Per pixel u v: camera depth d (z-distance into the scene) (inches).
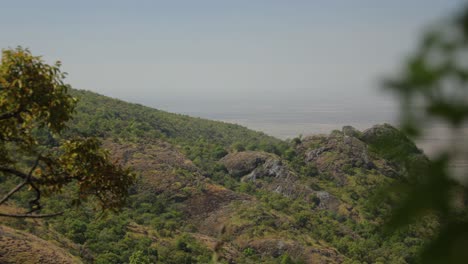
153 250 1748.3
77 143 350.9
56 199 1841.8
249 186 3176.7
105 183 356.8
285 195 3105.3
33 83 321.4
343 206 2849.4
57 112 335.9
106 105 4384.8
